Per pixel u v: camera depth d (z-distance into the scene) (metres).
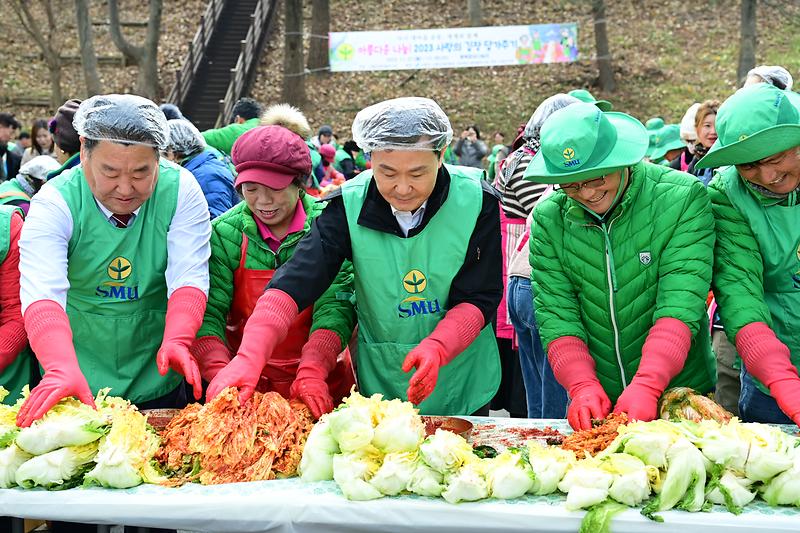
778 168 2.86
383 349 3.21
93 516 2.45
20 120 22.84
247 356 2.90
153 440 2.76
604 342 3.22
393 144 2.81
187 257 3.19
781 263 3.04
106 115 2.82
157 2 22.55
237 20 27.00
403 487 2.44
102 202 3.02
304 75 23.98
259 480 2.63
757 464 2.40
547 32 20.45
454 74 25.25
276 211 3.36
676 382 3.29
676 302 2.97
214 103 23.62
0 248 3.20
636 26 26.41
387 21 27.28
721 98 22.86
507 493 2.43
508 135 22.64
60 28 26.88
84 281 3.16
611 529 2.31
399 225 3.11
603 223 3.08
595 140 2.82
